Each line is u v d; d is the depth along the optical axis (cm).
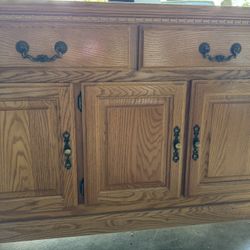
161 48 80
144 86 83
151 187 92
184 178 94
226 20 81
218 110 90
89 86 80
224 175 96
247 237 112
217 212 99
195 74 85
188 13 77
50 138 83
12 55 73
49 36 74
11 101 77
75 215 90
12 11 70
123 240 111
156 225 95
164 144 89
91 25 75
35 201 86
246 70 87
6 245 107
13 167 83
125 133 86
